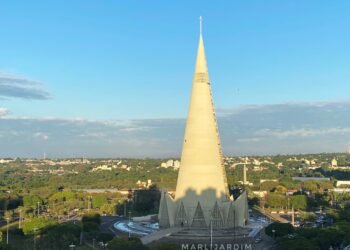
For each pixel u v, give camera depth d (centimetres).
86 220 18950
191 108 16850
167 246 12356
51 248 14362
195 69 17112
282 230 15425
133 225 17850
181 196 16312
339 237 14375
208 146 16475
